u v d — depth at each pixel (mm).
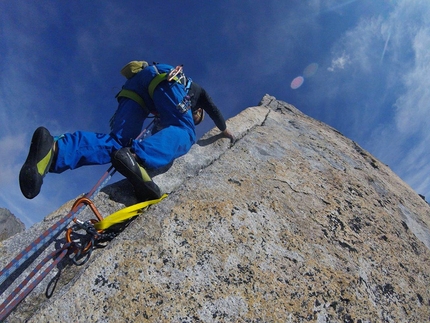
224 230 1221
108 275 1038
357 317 1076
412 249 1502
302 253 1227
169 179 1548
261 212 1346
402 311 1171
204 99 1752
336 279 1169
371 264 1297
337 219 1458
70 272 1098
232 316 982
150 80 1635
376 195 1802
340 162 2021
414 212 1892
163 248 1124
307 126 2510
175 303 984
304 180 1649
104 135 1380
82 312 951
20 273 1075
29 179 1113
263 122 2238
